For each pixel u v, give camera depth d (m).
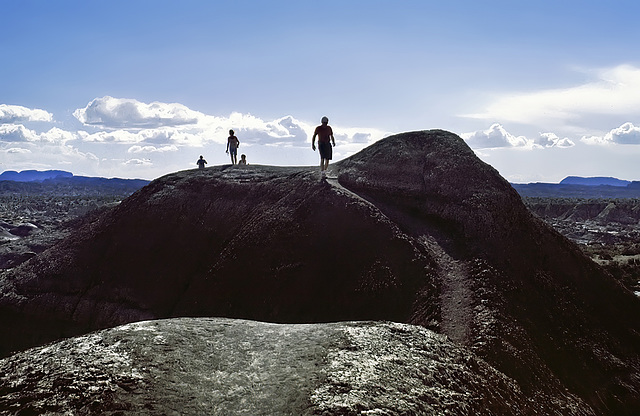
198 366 4.16
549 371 7.37
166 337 4.61
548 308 9.10
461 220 11.20
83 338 4.46
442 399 3.87
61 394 3.42
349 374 3.93
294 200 13.46
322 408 3.45
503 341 7.51
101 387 3.53
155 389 3.66
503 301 8.67
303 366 4.16
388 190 12.89
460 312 8.45
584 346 8.45
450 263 10.04
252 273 11.75
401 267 10.18
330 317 9.89
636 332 9.27
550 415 5.29
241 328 5.20
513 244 10.51
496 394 4.53
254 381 3.97
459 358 4.77
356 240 11.21
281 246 11.93
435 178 12.65
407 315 9.05
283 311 10.50
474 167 12.68
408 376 4.07
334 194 12.71
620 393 7.69
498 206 11.32
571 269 10.46
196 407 3.54
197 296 12.21
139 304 13.16
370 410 3.45
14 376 3.72
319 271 10.92
